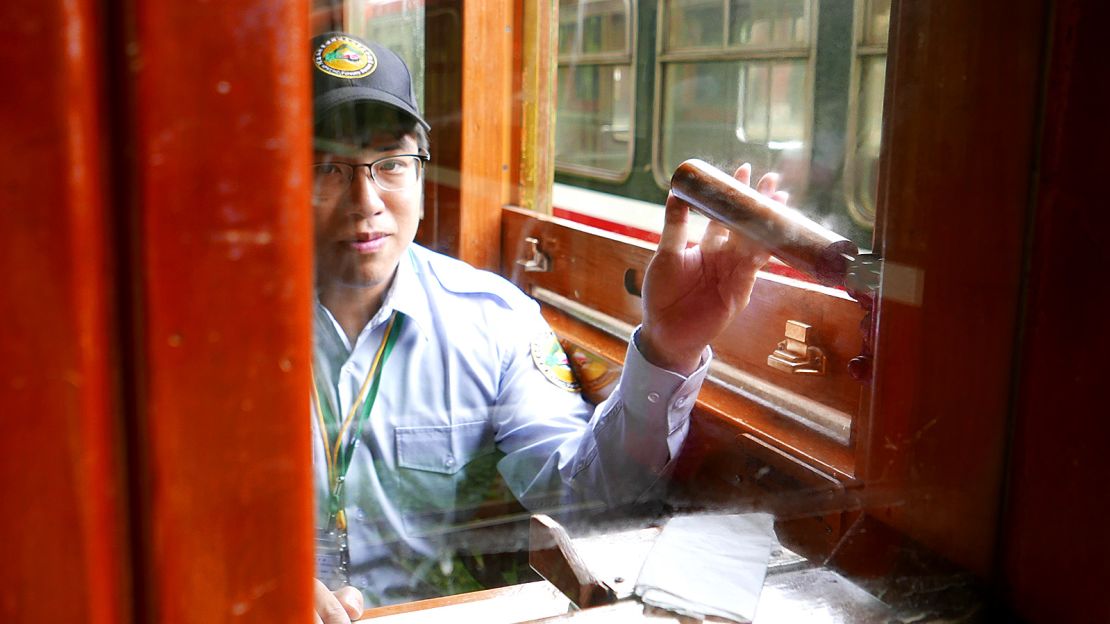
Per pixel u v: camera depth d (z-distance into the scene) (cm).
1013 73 79
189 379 44
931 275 91
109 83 41
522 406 199
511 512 178
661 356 165
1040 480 81
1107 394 74
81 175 40
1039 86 78
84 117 40
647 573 98
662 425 165
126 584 45
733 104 197
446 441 180
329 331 173
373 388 175
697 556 102
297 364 46
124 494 44
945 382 89
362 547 165
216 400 45
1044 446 80
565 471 185
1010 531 84
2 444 41
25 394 41
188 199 43
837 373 149
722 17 205
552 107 252
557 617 91
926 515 92
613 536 108
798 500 116
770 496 137
